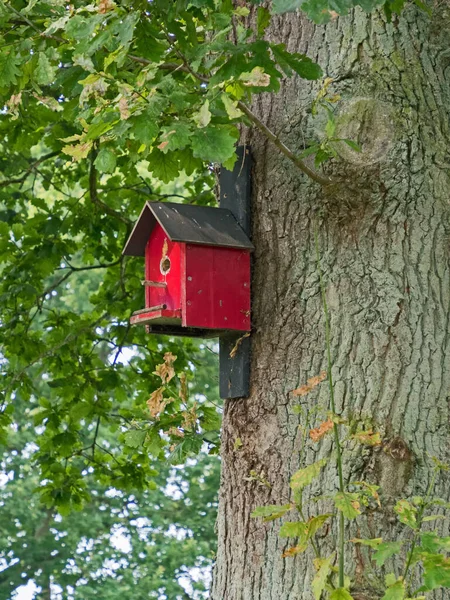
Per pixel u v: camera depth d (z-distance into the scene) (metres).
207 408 4.60
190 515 18.08
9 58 4.08
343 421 3.30
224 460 4.14
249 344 4.11
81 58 3.64
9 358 8.30
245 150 4.25
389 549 3.18
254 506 3.94
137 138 3.52
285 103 4.20
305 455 3.86
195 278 4.10
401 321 3.85
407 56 4.08
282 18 4.29
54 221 8.11
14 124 7.48
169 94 3.61
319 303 3.97
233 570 3.96
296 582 3.76
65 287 17.95
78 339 8.32
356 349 3.87
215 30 3.98
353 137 4.00
